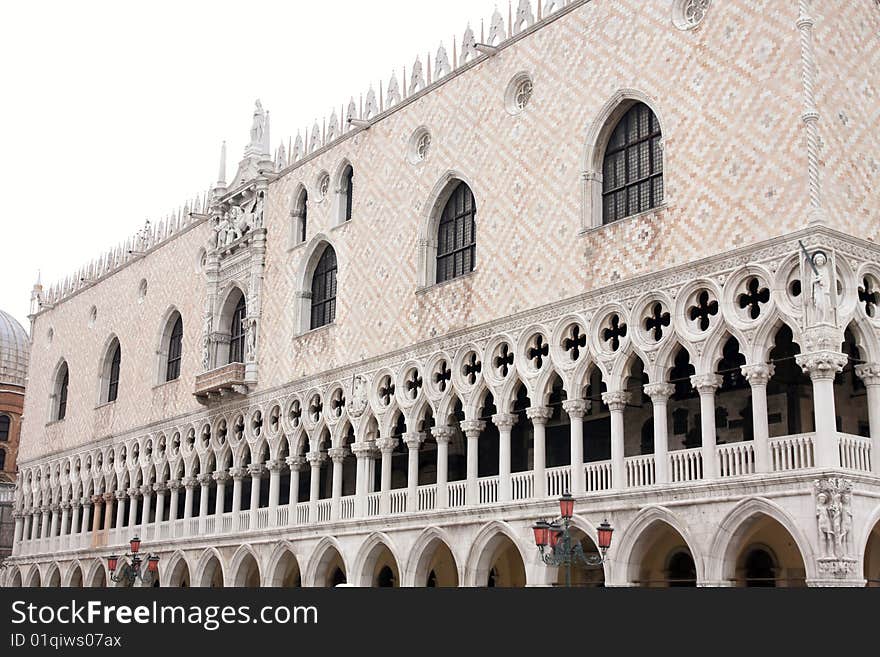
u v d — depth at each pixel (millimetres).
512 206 45375
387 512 49594
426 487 47938
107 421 77250
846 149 35469
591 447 45719
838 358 33000
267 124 66188
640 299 38844
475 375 46219
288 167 61344
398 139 53125
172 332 72750
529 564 41656
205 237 68688
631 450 44000
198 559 62812
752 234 35625
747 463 35719
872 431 34281
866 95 36719
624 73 41375
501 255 45438
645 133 41031
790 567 38406
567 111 43531
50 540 83062
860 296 35344
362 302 53469
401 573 47844
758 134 36125
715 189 37125
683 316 37406
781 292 34469
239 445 61438
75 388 83750
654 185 40219
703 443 36125
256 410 60312
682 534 36156
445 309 48031
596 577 43688
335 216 56969
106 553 73562
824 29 35938
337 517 52781
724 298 36062
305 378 56375
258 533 57906
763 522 36594
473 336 46000
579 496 39812
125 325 77375
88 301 84125
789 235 34344
